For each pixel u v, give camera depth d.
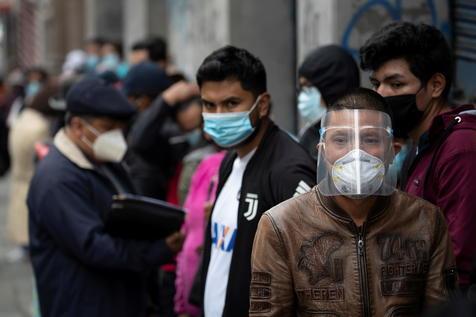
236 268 3.22
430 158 2.98
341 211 2.52
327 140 2.54
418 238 2.52
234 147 3.38
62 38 20.80
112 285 3.98
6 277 8.87
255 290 2.59
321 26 5.61
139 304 4.12
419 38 3.08
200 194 4.41
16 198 9.07
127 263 3.88
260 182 3.23
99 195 4.00
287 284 2.55
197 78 3.42
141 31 12.48
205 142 5.20
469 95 5.23
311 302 2.52
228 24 7.16
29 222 4.03
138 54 7.70
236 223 3.32
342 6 5.34
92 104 3.96
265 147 3.31
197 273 4.06
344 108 2.54
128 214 3.84
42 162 4.01
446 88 3.16
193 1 9.32
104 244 3.86
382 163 2.49
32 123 8.73
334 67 3.95
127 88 6.14
